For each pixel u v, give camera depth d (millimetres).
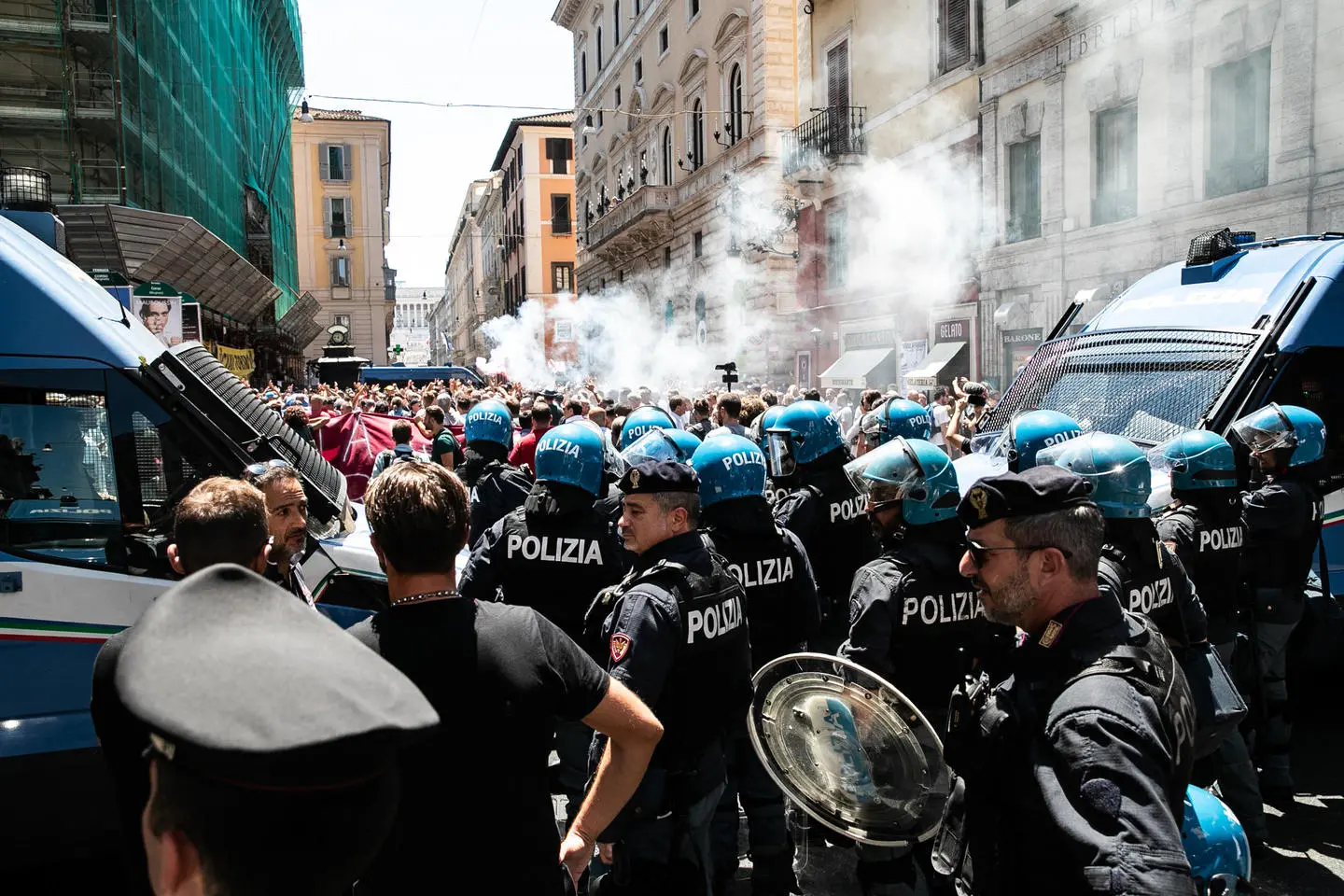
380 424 11336
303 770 771
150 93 22906
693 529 3074
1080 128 16547
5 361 3850
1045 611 1854
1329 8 12422
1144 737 1635
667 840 2893
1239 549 4137
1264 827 3990
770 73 27547
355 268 64500
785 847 3492
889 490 3193
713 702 2930
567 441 3852
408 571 2068
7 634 3727
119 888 3988
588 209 49719
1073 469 3062
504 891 1936
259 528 2691
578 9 50062
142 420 3984
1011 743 1783
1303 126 12812
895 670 3172
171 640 808
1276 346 5449
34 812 3756
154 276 17250
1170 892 1476
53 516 3859
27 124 20062
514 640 2033
